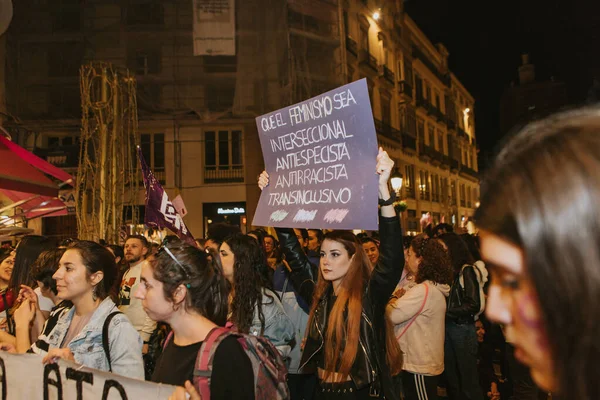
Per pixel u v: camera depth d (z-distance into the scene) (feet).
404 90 93.30
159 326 16.97
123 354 8.36
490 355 21.84
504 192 1.74
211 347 6.39
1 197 42.11
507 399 18.39
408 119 97.81
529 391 13.98
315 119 10.77
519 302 1.74
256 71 52.31
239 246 11.58
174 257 6.95
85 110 29.27
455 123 132.26
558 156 1.65
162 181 60.59
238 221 62.18
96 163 28.73
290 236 12.47
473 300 14.58
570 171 1.59
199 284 7.00
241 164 62.75
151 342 16.88
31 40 52.54
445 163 119.34
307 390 13.48
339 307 9.52
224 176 62.28
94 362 8.30
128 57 53.31
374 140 9.66
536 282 1.61
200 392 6.16
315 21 57.47
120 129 29.73
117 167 29.09
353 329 9.21
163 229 16.96
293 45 52.95
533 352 1.74
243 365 6.37
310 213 10.53
